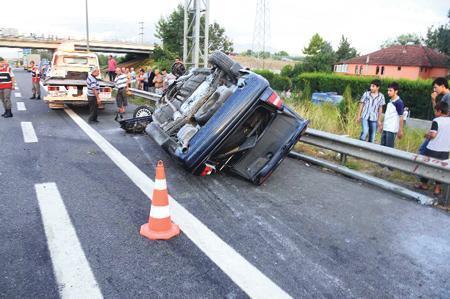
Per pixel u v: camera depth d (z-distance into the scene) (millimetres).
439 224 4387
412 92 16203
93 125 10281
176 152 5312
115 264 3332
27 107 13680
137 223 4152
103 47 68438
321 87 22859
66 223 4094
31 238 3744
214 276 3193
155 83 15688
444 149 5297
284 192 5312
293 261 3473
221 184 5562
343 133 8922
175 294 2945
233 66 5949
